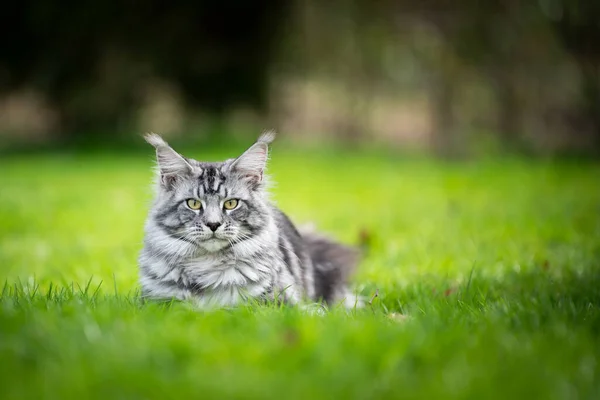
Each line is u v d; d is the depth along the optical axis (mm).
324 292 7031
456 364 4070
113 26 23469
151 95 25594
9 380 3775
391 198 14555
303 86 26453
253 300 5672
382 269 8203
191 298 5812
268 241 6176
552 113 24859
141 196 14438
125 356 4066
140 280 6129
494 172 19469
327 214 12461
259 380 3801
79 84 24125
